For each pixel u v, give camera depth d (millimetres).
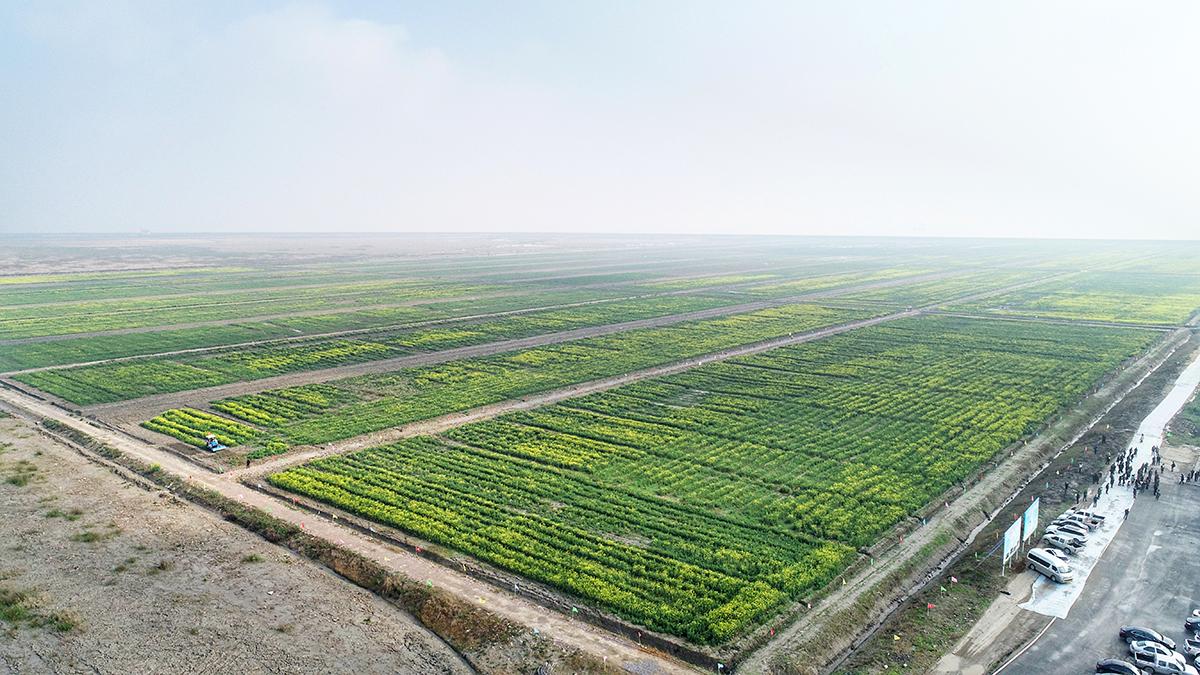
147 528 56812
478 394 95250
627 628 43469
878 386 100438
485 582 48812
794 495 63062
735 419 84625
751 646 41781
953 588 48938
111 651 40812
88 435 77812
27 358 114688
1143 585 48781
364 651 41562
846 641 43688
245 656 40625
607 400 92875
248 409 88562
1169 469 69188
